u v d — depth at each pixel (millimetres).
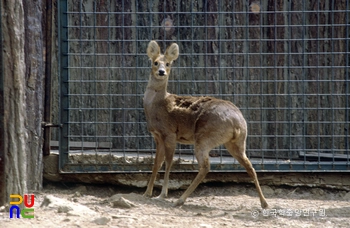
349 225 9523
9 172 9562
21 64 9648
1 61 9422
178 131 11938
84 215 9320
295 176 13086
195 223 9195
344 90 14242
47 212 9422
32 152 12117
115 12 13164
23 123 9758
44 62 12438
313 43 14289
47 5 12391
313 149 13656
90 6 14289
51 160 12773
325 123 14109
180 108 11812
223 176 13047
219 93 13883
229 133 10961
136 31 13086
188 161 12867
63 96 12555
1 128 9477
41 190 12391
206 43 13391
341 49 14219
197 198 12414
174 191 13047
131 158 12828
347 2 12773
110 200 11164
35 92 12094
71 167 12672
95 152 13062
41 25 12203
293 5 14234
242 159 11102
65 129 12602
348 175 13070
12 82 9531
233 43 13539
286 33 14266
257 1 14266
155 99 11992
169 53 12062
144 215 9766
